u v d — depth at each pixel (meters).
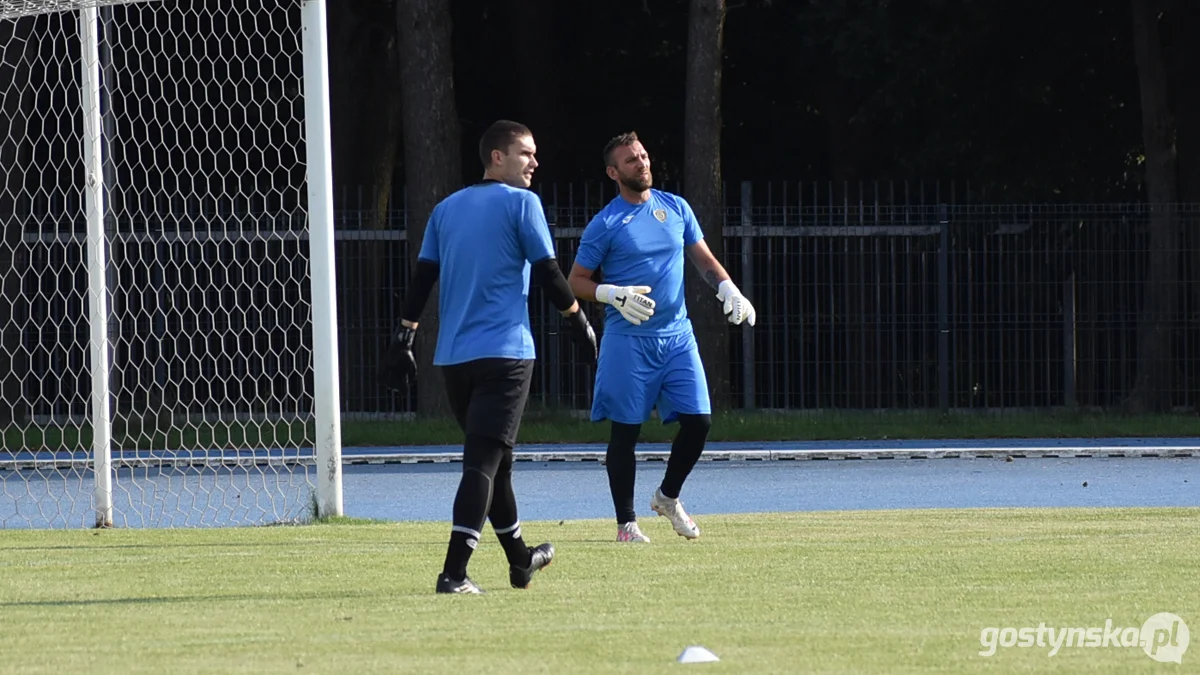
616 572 23.83
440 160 73.06
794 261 75.31
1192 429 66.06
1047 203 78.56
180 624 18.88
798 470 53.12
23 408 73.25
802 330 71.25
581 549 27.23
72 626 18.77
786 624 18.69
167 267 75.31
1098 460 56.03
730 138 97.06
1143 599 20.64
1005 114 82.44
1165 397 71.00
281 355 75.50
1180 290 71.44
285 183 83.12
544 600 20.86
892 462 55.97
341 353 72.00
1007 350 73.12
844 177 88.44
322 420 35.25
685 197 74.88
